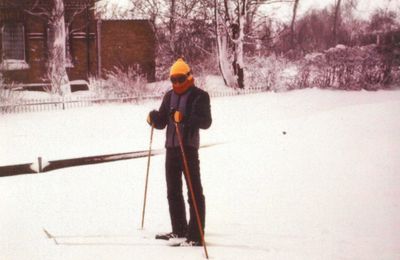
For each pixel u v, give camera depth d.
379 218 5.59
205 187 7.67
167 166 5.06
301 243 4.75
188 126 4.89
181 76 4.92
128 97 22.97
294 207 6.26
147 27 30.56
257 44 32.56
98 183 8.29
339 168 8.43
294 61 30.95
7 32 28.44
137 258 4.38
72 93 27.00
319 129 12.82
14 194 7.60
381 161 8.75
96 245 4.84
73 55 29.33
